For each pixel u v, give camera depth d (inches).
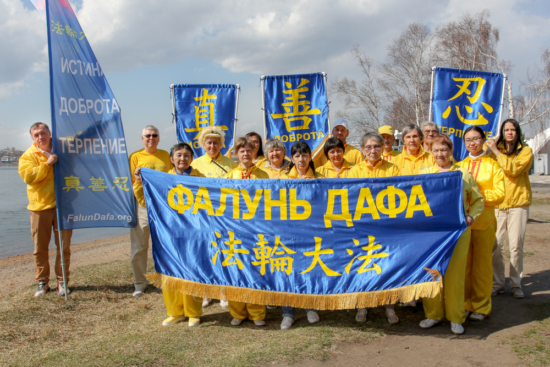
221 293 148.3
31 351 137.0
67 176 181.8
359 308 148.2
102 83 188.1
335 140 167.3
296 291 145.0
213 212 155.1
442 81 209.2
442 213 141.6
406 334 142.2
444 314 151.2
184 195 158.4
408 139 185.3
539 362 117.0
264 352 128.2
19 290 215.0
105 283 217.0
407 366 118.3
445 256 136.7
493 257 185.6
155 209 160.6
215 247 153.5
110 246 394.6
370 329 147.1
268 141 175.2
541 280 203.5
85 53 185.3
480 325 148.8
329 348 131.2
